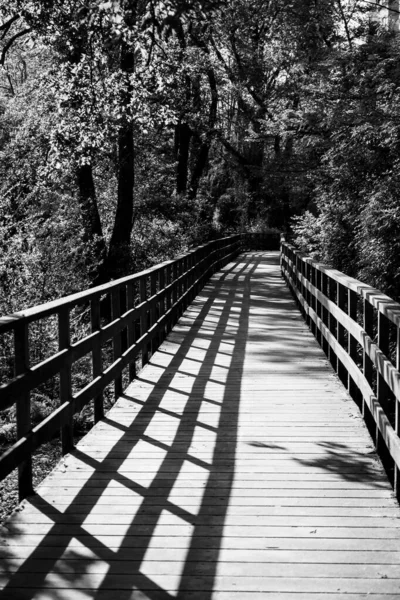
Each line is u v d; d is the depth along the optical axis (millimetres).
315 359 10078
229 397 7883
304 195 40781
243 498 4980
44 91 19578
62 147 17000
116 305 8023
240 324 13508
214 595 3664
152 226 26125
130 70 15617
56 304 5555
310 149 25266
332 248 21859
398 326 4781
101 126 15836
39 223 16031
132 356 8617
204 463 5707
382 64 17094
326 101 18703
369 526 4508
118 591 3699
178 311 14156
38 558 4059
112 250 21406
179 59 17000
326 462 5719
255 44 40062
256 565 3986
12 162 19344
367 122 16203
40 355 12055
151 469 5574
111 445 6195
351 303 7645
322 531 4434
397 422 5023
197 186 38688
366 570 3926
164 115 16297
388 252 16328
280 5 32312
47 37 15414
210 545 4238
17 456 4676
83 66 14547
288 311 15484
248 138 35312
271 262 33344
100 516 4660
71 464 5695
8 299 13055
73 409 6012
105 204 25922
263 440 6305
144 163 29469
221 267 28594
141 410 7367
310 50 29000
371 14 28625
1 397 4402
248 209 48469
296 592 3693
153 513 4719
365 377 6625
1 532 4410
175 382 8672
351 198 18938
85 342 6461
